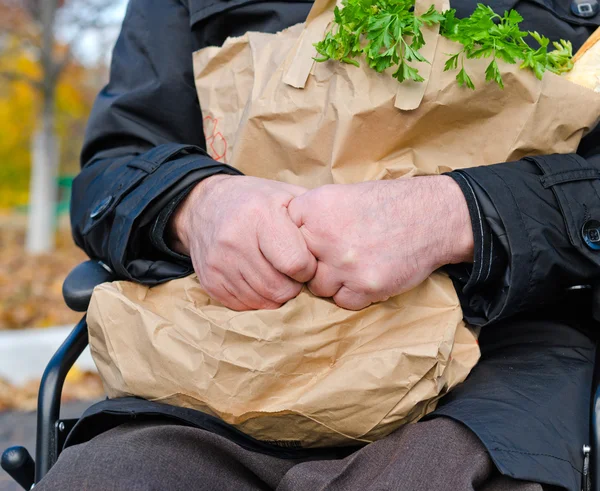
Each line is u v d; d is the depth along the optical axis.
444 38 1.08
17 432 3.46
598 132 1.23
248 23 1.37
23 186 17.88
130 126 1.37
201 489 0.92
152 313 1.04
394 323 1.01
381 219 0.99
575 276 1.04
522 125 1.08
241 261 1.01
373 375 0.95
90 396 4.12
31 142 14.94
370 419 0.96
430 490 0.86
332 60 1.11
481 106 1.09
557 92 1.08
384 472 0.89
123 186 1.17
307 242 1.00
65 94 13.55
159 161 1.17
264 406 0.97
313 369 0.99
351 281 0.99
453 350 1.03
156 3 1.45
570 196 1.04
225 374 0.98
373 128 1.09
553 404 0.98
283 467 0.99
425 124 1.10
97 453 0.91
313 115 1.12
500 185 1.02
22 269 9.69
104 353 1.07
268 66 1.18
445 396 1.05
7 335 4.58
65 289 1.19
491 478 0.91
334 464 0.94
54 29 10.65
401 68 1.05
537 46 1.28
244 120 1.16
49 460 1.13
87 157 1.42
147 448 0.92
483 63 1.08
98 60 11.73
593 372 1.06
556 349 1.12
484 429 0.90
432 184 1.03
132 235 1.13
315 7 1.15
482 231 1.00
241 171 1.18
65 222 17.78
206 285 1.04
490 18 1.07
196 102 1.41
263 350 0.98
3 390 4.05
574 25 1.29
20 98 13.23
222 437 0.96
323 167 1.12
